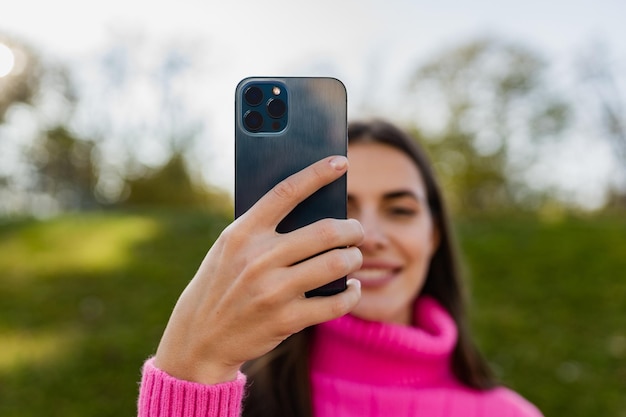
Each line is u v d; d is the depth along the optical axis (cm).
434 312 163
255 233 77
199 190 1193
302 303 77
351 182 151
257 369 142
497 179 1176
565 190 1154
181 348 81
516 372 433
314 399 141
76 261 667
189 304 80
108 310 538
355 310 146
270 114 92
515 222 846
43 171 1191
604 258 640
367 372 145
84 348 457
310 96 92
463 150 1199
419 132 1198
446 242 175
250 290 76
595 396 404
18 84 1138
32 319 519
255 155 91
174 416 80
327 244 76
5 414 374
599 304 542
